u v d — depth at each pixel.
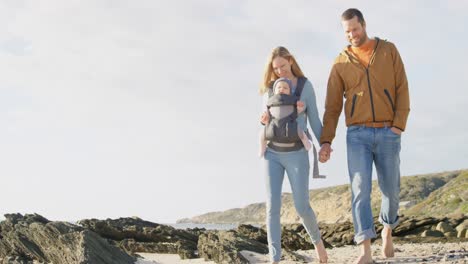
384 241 6.16
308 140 5.36
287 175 5.47
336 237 13.56
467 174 60.75
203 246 8.03
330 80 5.93
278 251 5.31
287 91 5.34
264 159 5.47
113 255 7.41
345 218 114.00
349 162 5.64
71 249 7.33
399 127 5.55
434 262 5.64
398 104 5.63
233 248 7.79
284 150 5.36
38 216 10.59
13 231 8.97
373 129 5.59
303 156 5.38
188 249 8.90
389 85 5.58
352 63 5.69
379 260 5.94
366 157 5.56
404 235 13.73
